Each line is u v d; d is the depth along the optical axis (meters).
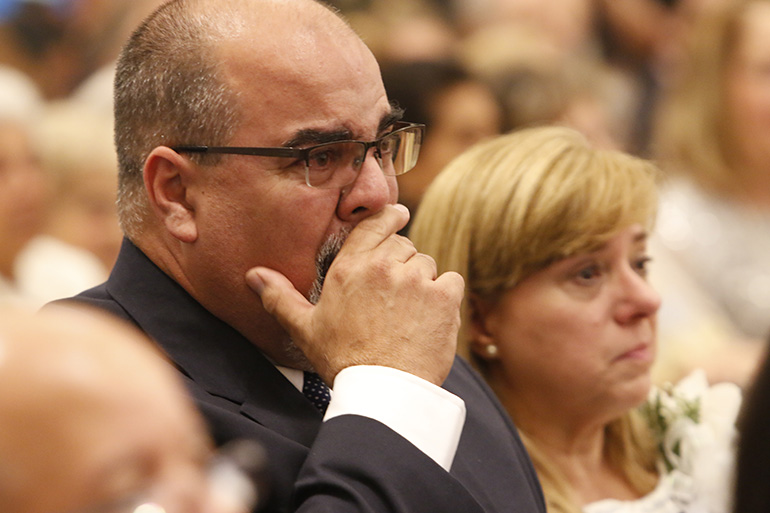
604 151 6.22
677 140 11.42
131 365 2.05
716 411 6.98
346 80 4.67
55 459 1.95
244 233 4.68
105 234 9.98
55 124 10.04
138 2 12.20
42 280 9.56
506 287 5.91
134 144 4.84
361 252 4.70
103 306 4.78
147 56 4.77
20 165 9.68
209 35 4.65
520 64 10.99
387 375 4.48
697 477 6.59
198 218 4.71
